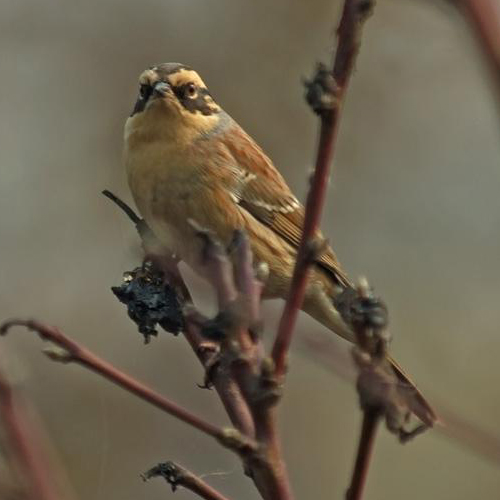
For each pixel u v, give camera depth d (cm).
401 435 413
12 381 362
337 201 1570
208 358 523
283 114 1530
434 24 1585
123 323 1374
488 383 1414
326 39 1548
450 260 1568
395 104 1602
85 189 1508
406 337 1480
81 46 1578
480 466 1372
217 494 456
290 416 1404
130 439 1201
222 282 378
